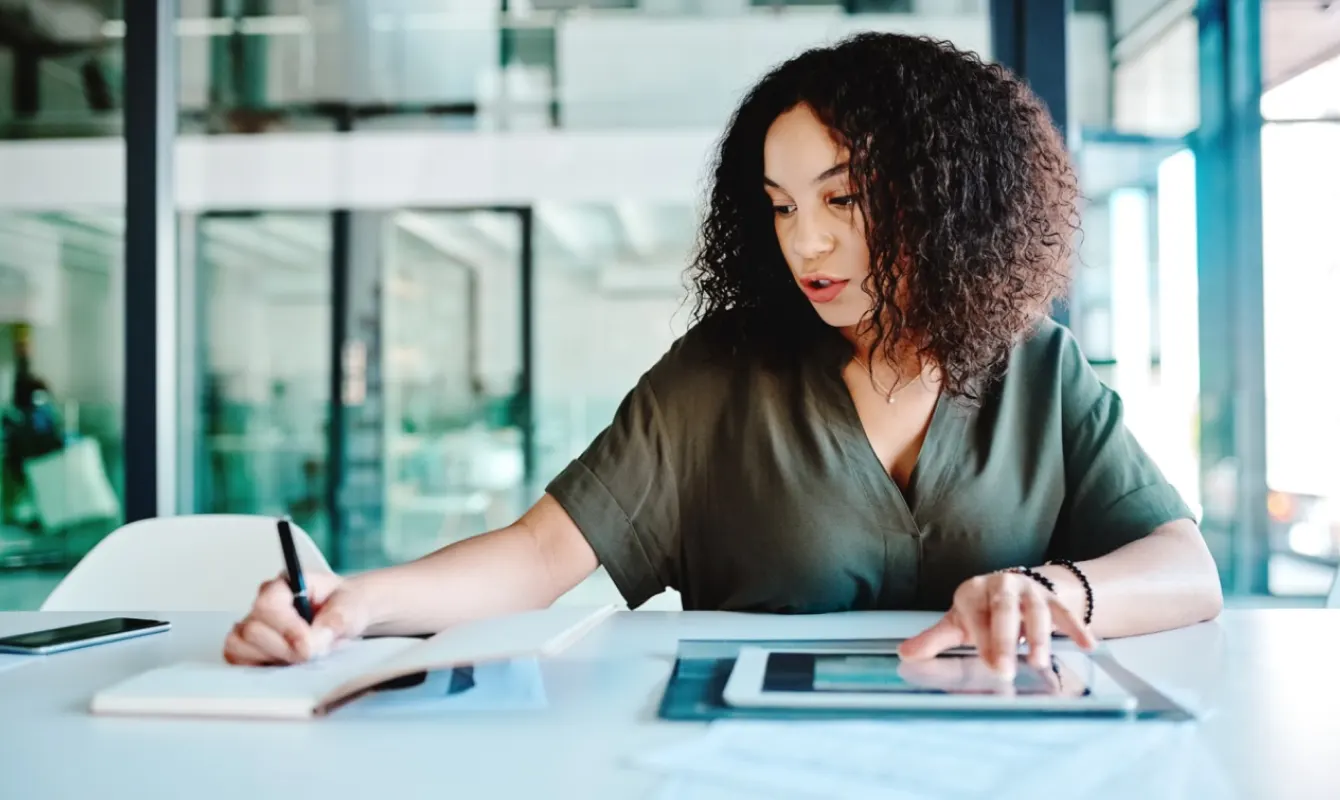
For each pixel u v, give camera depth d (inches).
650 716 23.9
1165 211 112.6
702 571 41.2
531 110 185.9
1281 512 117.4
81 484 150.0
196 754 21.5
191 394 128.3
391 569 33.7
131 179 87.4
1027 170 38.1
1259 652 29.9
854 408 39.4
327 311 184.4
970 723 22.3
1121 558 33.9
